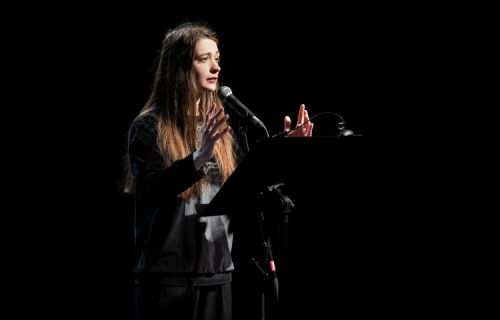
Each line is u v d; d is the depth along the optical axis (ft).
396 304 32.81
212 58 15.99
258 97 33.76
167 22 33.30
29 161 34.45
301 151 10.88
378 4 33.45
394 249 33.22
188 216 14.61
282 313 13.52
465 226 32.73
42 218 34.76
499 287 32.01
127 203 34.63
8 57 33.42
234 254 25.43
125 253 34.58
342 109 33.81
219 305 15.14
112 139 34.22
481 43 32.32
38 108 34.12
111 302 34.45
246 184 11.55
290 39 33.91
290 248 33.63
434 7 32.83
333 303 33.17
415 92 33.30
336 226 33.55
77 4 33.30
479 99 32.55
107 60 33.68
